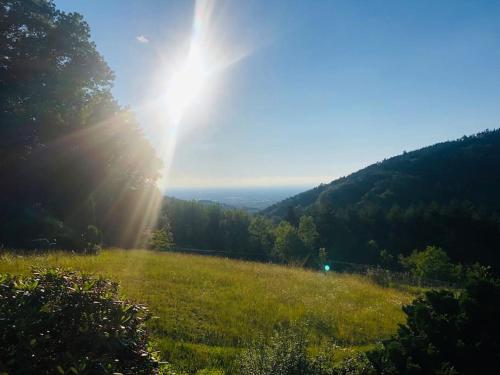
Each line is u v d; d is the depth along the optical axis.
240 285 13.20
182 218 86.75
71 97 28.55
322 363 5.62
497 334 4.57
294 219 97.44
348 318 10.80
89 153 29.95
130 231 36.34
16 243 18.92
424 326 4.76
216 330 8.37
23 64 25.80
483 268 5.12
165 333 7.81
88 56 29.09
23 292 3.66
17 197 26.84
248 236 85.88
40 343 3.17
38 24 26.31
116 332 3.46
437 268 42.94
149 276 12.43
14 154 26.36
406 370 4.32
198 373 6.35
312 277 17.83
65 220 28.55
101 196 31.91
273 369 5.32
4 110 25.02
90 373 3.04
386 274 23.02
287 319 9.78
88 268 11.98
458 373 4.11
